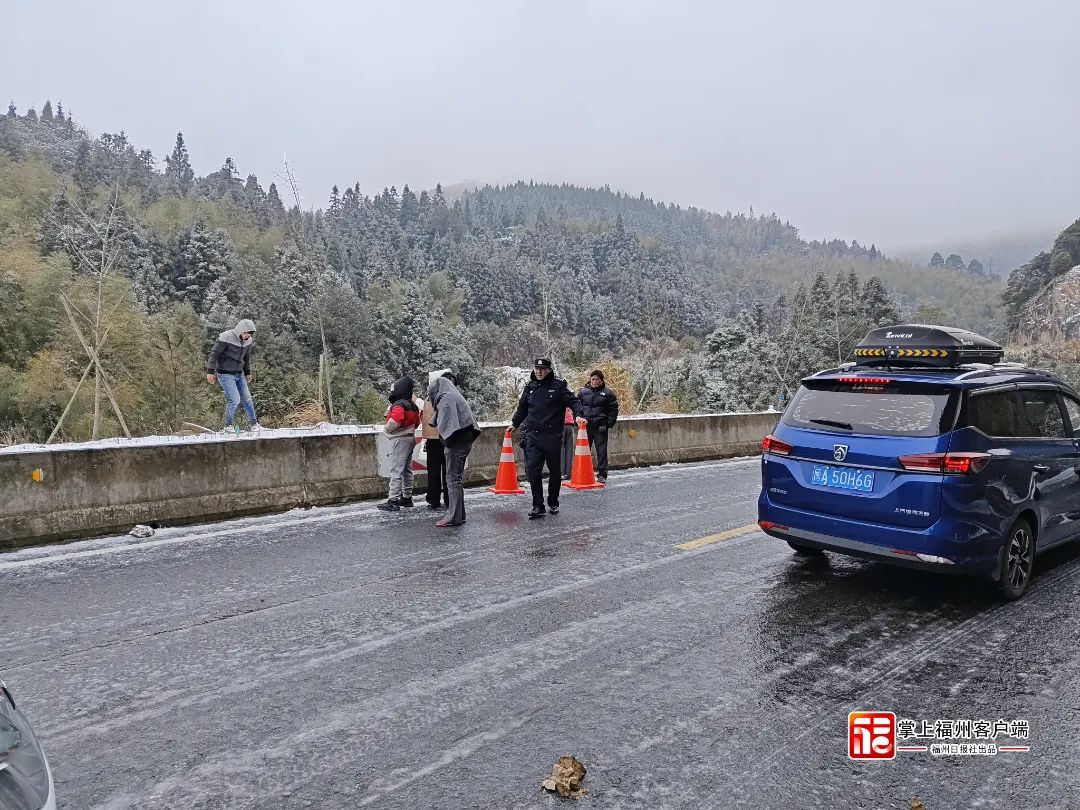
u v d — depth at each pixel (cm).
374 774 309
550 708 369
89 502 744
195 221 8300
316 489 933
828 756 328
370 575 602
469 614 507
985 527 522
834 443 570
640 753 327
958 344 597
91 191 7119
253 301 6862
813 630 484
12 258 4041
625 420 1414
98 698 376
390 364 7431
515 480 1050
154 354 3841
